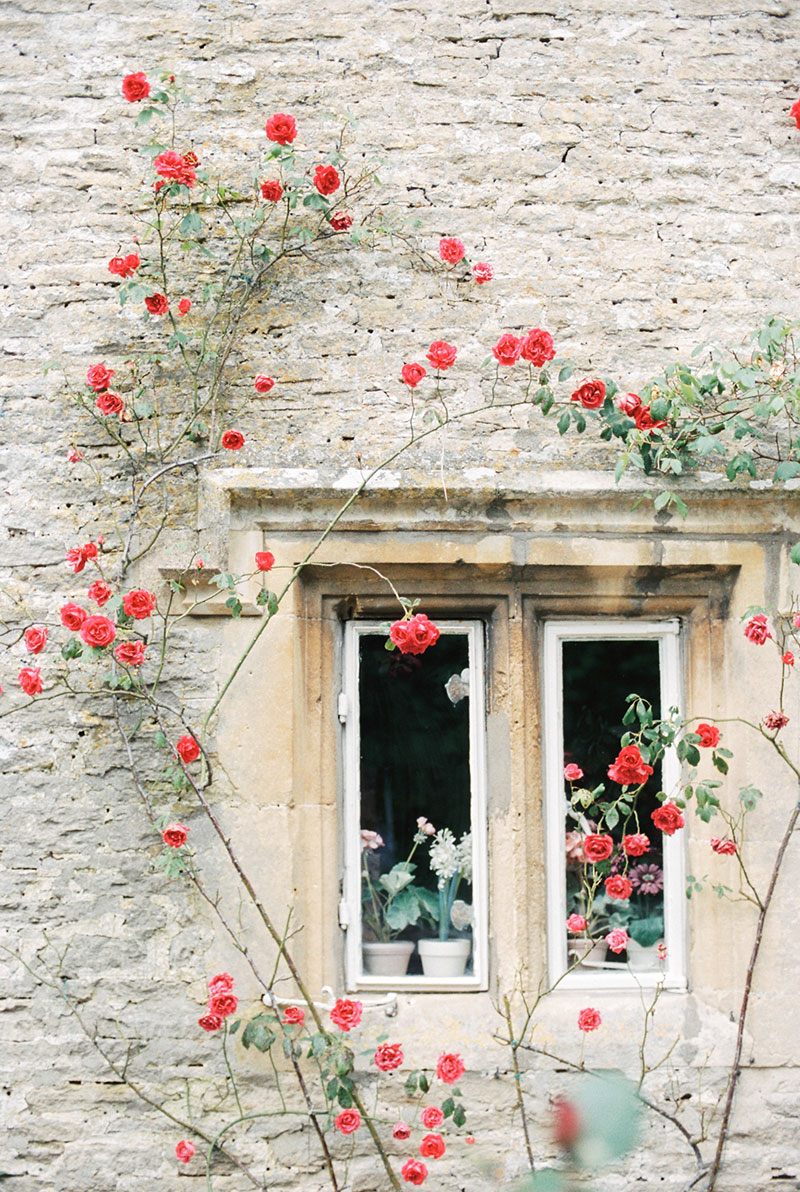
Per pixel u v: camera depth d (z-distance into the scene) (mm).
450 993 3361
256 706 3314
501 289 3494
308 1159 3197
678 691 3535
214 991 2941
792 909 3324
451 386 3451
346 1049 2994
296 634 3363
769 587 3418
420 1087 3049
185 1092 3205
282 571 3352
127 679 3217
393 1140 3209
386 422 3432
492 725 3438
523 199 3537
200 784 3188
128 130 3537
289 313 3479
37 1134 3188
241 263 3484
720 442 3271
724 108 3588
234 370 3453
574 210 3537
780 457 3430
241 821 3281
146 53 3564
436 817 3484
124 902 3268
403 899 3459
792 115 3496
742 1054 3270
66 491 3414
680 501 3217
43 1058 3215
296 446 3418
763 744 3373
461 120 3555
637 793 3355
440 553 3369
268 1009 3219
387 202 3521
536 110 3568
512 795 3391
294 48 3570
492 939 3367
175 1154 3172
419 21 3578
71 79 3553
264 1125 3201
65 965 3246
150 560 3367
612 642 3592
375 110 3553
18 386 3449
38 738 3324
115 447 3432
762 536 3428
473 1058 3234
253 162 3525
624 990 3404
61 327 3475
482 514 3379
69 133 3533
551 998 3361
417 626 2895
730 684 3428
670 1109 3248
